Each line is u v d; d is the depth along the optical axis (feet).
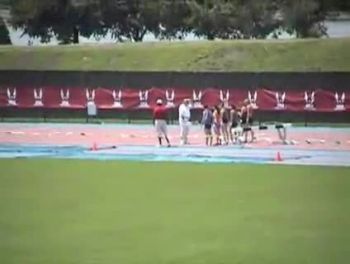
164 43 407.85
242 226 119.44
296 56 382.83
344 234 113.50
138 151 224.74
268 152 221.25
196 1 451.53
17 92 368.07
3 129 312.09
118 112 357.00
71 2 447.01
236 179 165.89
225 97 346.74
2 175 172.86
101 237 113.39
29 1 446.19
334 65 373.20
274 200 140.46
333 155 212.23
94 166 188.85
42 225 120.26
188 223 122.21
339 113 335.06
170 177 169.48
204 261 99.66
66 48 408.87
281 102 340.80
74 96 362.33
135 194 147.95
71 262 99.60
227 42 400.06
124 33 455.22
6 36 450.71
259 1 439.63
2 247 107.55
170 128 315.17
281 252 103.91
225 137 250.78
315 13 427.74
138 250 105.19
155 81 355.36
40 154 217.36
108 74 360.89
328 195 145.07
